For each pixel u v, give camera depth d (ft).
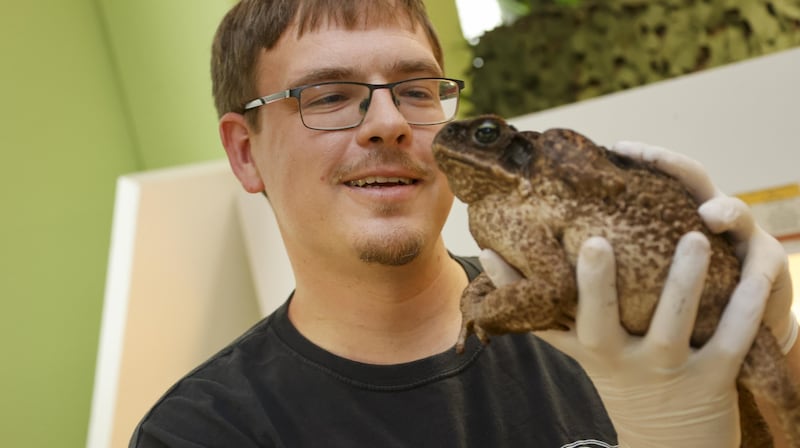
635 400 2.02
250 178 2.75
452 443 2.34
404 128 2.36
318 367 2.45
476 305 2.05
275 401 2.42
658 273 1.90
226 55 2.67
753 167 3.09
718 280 1.95
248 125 2.63
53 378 3.85
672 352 1.92
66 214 4.02
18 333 3.75
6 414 3.66
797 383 1.94
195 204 3.43
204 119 4.06
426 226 2.41
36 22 4.04
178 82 4.14
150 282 3.23
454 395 2.41
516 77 3.51
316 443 2.35
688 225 1.94
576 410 2.45
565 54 3.43
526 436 2.40
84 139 4.17
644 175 1.98
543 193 1.96
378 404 2.39
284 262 3.51
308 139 2.42
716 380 1.94
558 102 3.47
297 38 2.48
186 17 4.00
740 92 3.06
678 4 3.28
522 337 2.56
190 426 2.38
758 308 1.93
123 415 3.14
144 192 3.25
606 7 3.36
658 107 3.16
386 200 2.37
